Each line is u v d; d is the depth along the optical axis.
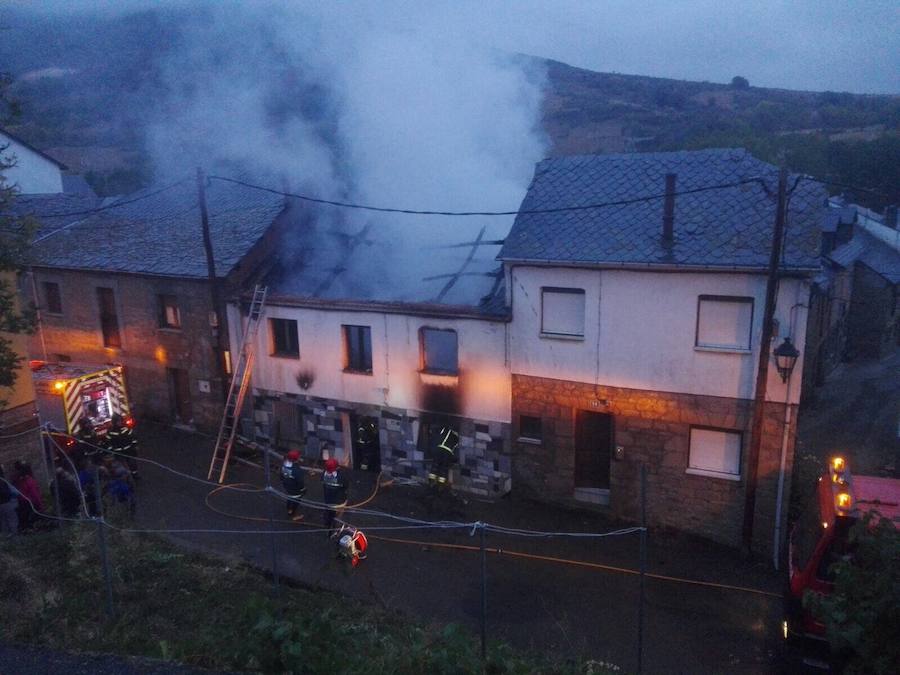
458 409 16.05
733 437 13.35
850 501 8.47
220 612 8.21
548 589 11.95
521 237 14.83
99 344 21.70
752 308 12.70
